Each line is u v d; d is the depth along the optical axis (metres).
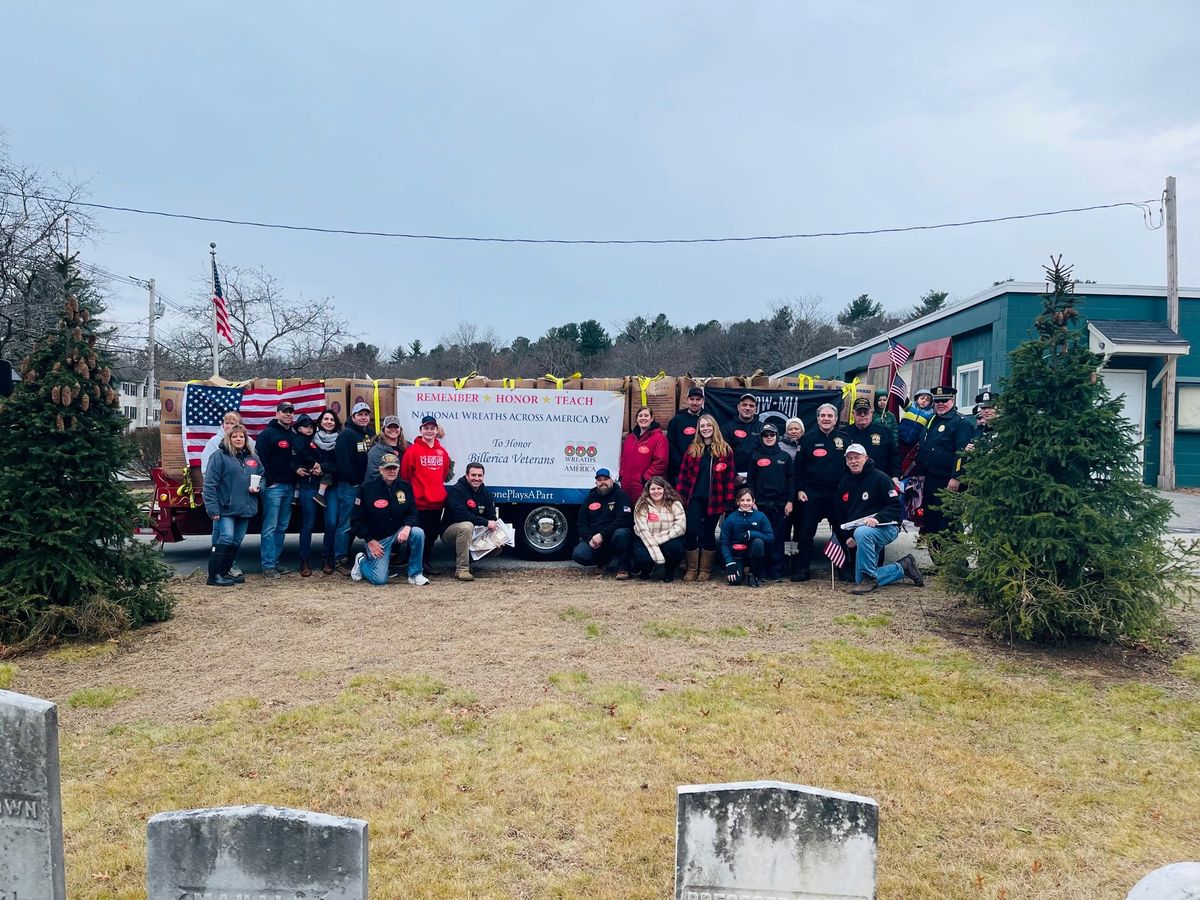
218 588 8.71
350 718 5.18
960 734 5.05
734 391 10.26
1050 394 6.82
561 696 5.59
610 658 6.38
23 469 6.75
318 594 8.43
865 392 10.47
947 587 7.36
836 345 51.91
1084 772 4.57
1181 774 4.55
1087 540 6.51
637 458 9.75
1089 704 5.52
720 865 2.90
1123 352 16.84
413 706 5.39
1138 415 17.73
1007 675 6.06
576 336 58.50
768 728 5.07
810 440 9.14
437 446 9.32
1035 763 4.68
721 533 9.02
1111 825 4.04
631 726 5.09
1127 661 6.42
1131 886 3.57
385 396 10.15
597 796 4.23
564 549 10.31
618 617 7.53
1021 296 16.95
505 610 7.77
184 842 2.82
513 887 3.52
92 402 7.23
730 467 8.98
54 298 19.02
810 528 9.14
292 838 2.79
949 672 6.08
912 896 3.48
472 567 9.88
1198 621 7.48
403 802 4.18
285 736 4.94
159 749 4.78
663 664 6.25
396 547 9.12
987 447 7.24
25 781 3.14
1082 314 17.77
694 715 5.27
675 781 4.41
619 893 3.48
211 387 9.95
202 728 5.05
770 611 7.75
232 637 6.91
